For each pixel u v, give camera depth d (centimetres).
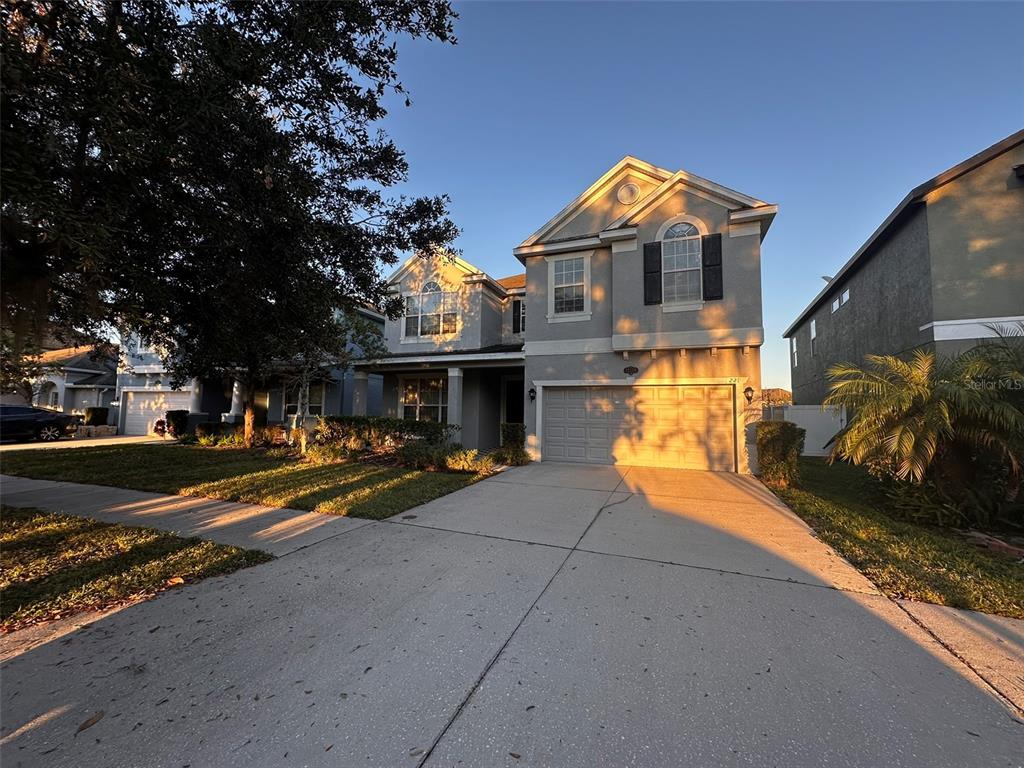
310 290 594
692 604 355
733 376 1051
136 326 566
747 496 761
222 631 310
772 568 432
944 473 625
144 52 361
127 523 572
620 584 393
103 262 391
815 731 216
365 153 602
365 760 199
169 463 1088
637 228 1120
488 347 1475
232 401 1895
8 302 416
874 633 310
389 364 1374
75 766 194
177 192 457
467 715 228
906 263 1098
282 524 576
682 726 220
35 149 325
